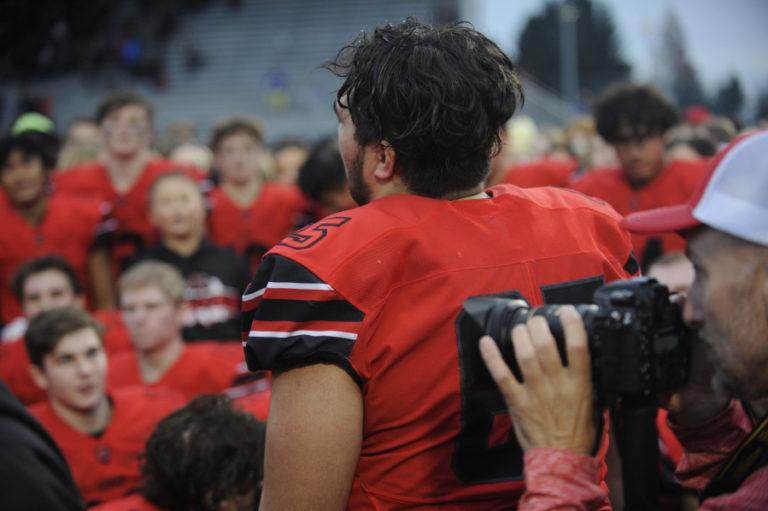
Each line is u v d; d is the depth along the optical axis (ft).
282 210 15.83
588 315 3.37
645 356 3.24
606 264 4.36
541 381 3.38
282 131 56.90
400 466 3.98
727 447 4.28
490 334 3.59
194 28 67.67
